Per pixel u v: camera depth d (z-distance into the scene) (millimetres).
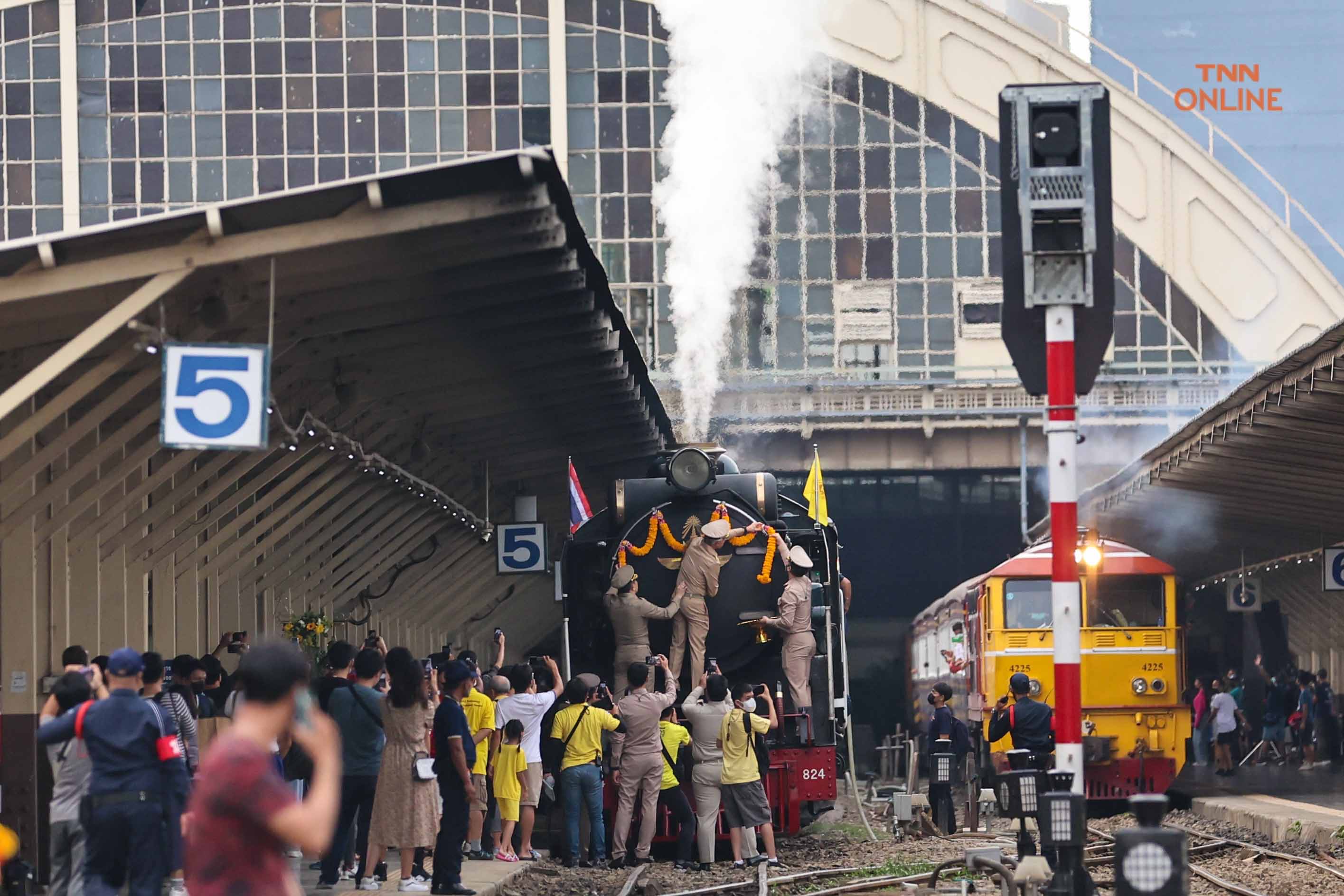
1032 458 136000
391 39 137500
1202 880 50656
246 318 44594
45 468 47719
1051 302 33094
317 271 40406
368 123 136875
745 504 60906
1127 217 142500
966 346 138250
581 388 65062
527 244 41875
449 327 51562
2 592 46500
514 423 71312
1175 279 141750
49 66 135750
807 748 58031
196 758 36250
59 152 135250
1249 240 141625
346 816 42438
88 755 30406
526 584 101625
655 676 58750
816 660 59281
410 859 42562
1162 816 23766
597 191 138125
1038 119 33094
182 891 36625
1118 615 73688
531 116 138000
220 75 136500
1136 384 139500
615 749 56156
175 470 51031
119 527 53312
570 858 54844
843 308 138500
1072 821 31312
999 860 39938
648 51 138500
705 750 55250
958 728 70312
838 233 139000
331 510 67438
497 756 54625
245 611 65688
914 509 152750
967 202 139000
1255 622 135375
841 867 54688
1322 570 95250
